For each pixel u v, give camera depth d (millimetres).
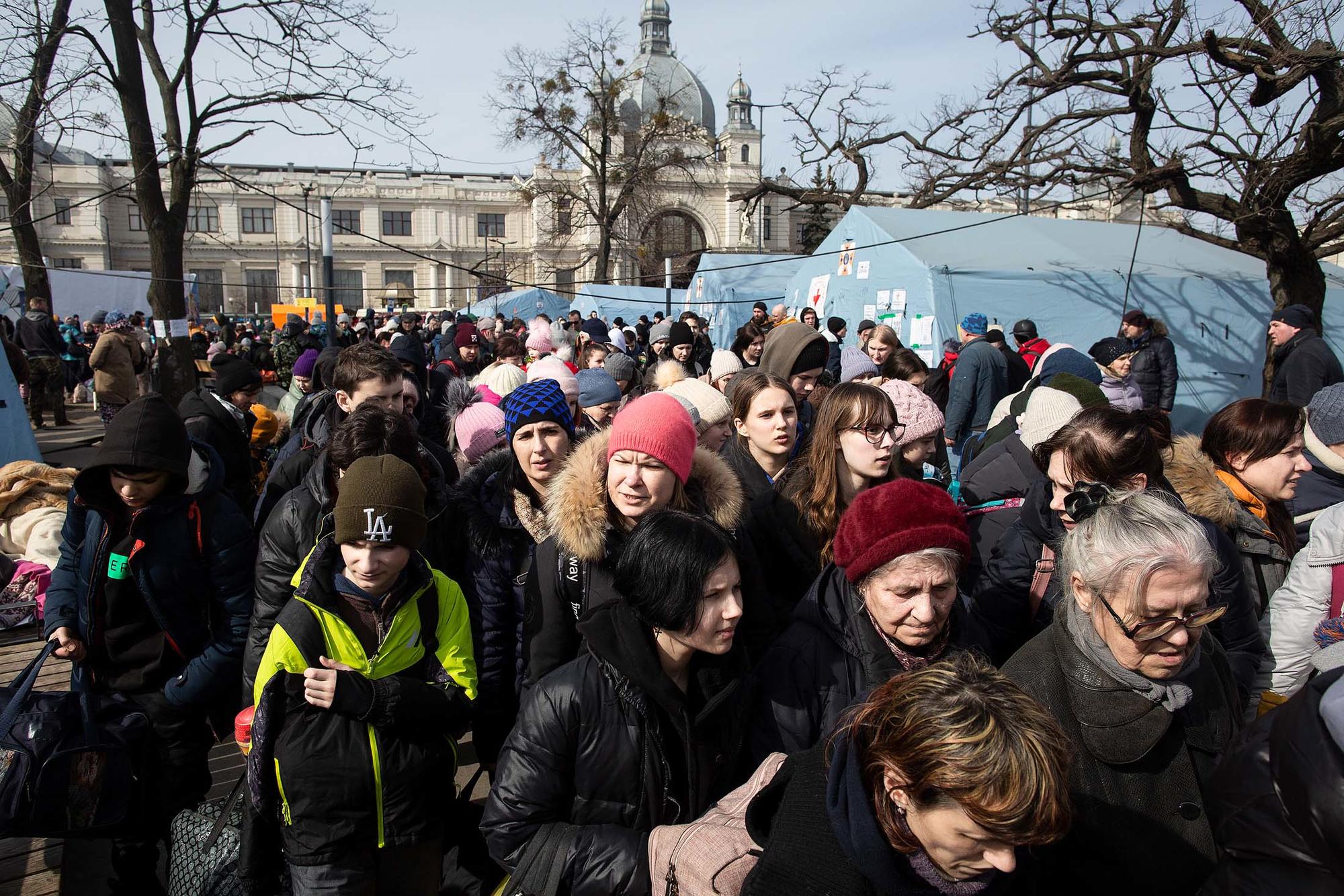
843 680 1803
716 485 2221
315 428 3127
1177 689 1463
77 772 2131
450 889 2457
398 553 1907
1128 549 1428
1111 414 2064
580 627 1711
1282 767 1111
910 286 9547
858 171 13078
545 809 1685
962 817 1099
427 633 2031
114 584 2299
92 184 50906
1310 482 2824
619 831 1634
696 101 63000
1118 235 11250
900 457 2859
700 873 1402
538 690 1728
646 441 2004
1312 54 6922
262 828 1889
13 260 38562
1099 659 1501
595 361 6336
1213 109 8258
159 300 8219
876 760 1196
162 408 2303
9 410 7164
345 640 1939
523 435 2301
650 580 1596
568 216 31562
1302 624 2117
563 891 1614
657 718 1686
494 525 2324
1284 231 8336
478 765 3346
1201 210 8836
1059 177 9578
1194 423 9930
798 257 14828
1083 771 1503
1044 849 1511
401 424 2346
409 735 1938
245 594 2383
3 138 10359
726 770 1764
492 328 12094
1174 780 1497
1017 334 7438
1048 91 9266
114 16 7523
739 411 2848
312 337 11641
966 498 3105
